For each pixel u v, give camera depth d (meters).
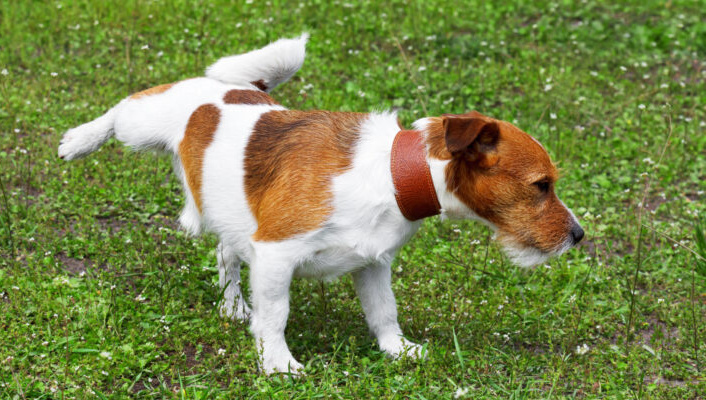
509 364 2.16
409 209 2.05
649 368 2.18
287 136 2.09
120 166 2.57
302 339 2.19
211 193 2.14
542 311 2.29
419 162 2.04
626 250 2.48
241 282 2.32
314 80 2.88
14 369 2.09
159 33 3.16
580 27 3.50
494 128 2.02
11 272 2.27
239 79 2.25
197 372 2.13
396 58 3.11
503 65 3.15
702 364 2.19
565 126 2.83
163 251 2.36
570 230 2.07
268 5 3.41
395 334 2.19
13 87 2.76
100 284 2.27
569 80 3.04
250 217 2.11
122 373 2.10
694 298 2.35
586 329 2.26
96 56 2.94
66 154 2.31
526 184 2.04
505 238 2.07
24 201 2.46
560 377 2.15
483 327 2.23
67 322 2.18
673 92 3.08
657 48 3.42
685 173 2.71
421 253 2.41
